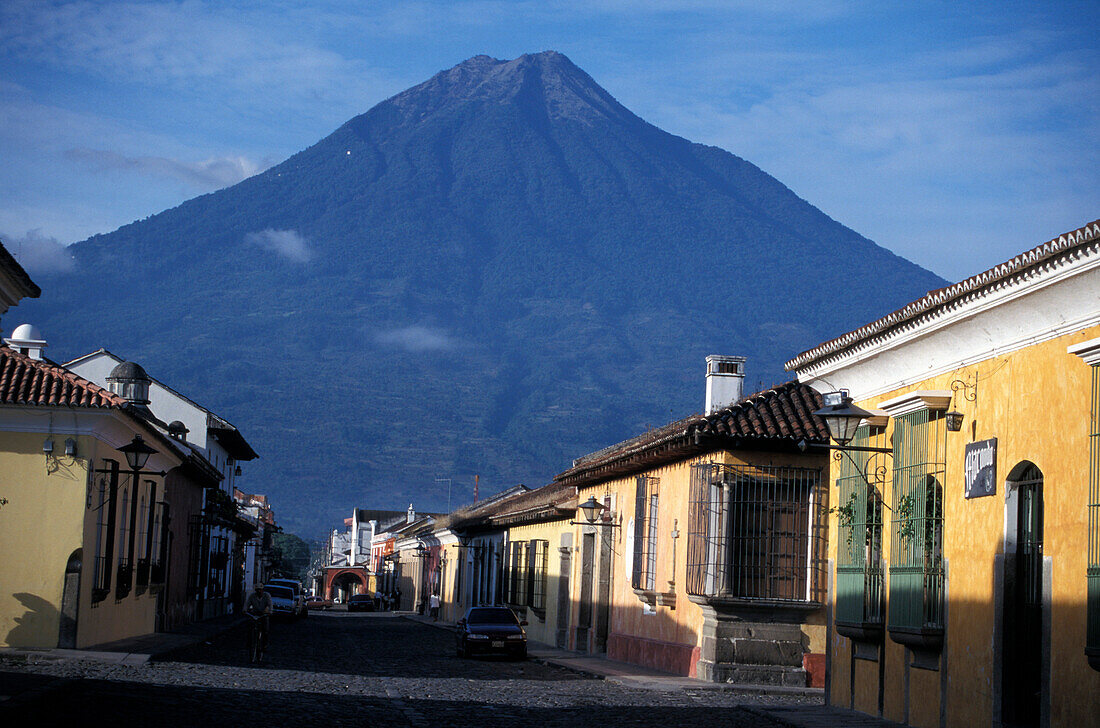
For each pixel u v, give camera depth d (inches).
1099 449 437.4
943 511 567.5
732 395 1034.1
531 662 1144.8
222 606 1974.7
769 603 836.0
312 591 5551.2
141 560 1077.1
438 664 1037.8
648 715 634.8
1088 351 444.8
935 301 534.3
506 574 1737.2
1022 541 504.4
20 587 844.0
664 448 918.4
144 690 631.2
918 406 575.2
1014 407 505.4
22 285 738.8
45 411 849.5
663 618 990.4
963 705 538.0
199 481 1502.2
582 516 1284.4
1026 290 472.4
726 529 848.3
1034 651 491.8
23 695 540.1
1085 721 436.5
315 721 539.8
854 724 598.5
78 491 855.1
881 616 631.2
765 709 666.8
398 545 3688.5
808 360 717.9
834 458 713.0
